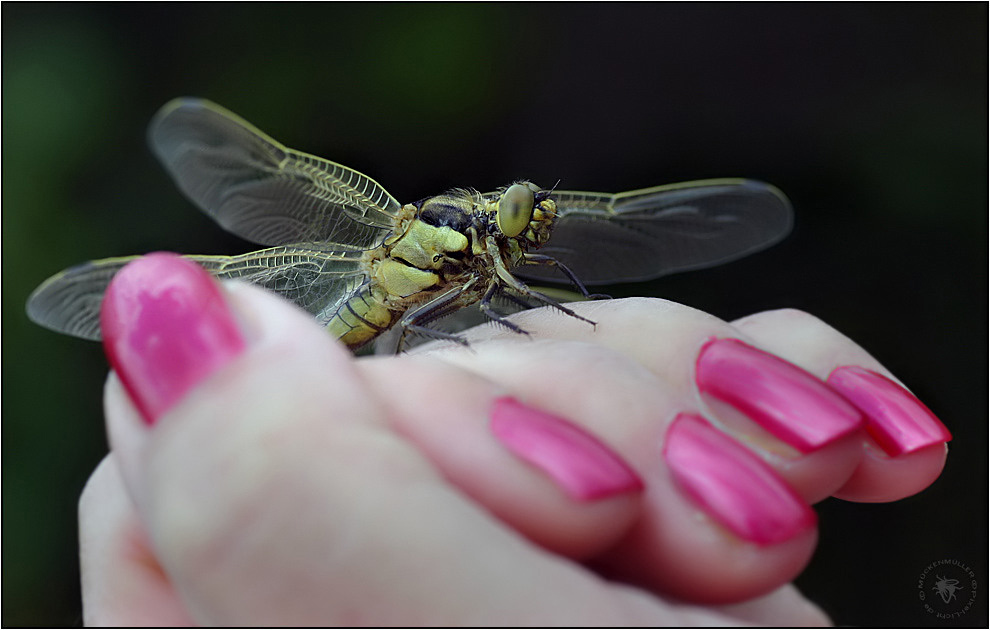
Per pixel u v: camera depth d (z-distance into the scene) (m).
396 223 0.37
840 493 0.30
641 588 0.28
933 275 0.51
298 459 0.26
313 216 0.37
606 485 0.27
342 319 0.37
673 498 0.28
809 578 0.50
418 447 0.28
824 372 0.30
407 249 0.36
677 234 0.39
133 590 0.30
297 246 0.37
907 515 0.50
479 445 0.28
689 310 0.30
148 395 0.27
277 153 0.37
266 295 0.28
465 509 0.26
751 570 0.28
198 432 0.27
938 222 0.51
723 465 0.28
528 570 0.26
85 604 0.30
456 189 0.37
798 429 0.29
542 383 0.29
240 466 0.26
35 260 0.49
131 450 0.27
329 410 0.27
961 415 0.50
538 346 0.30
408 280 0.37
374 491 0.26
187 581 0.27
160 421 0.27
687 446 0.28
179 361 0.27
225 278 0.36
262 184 0.37
